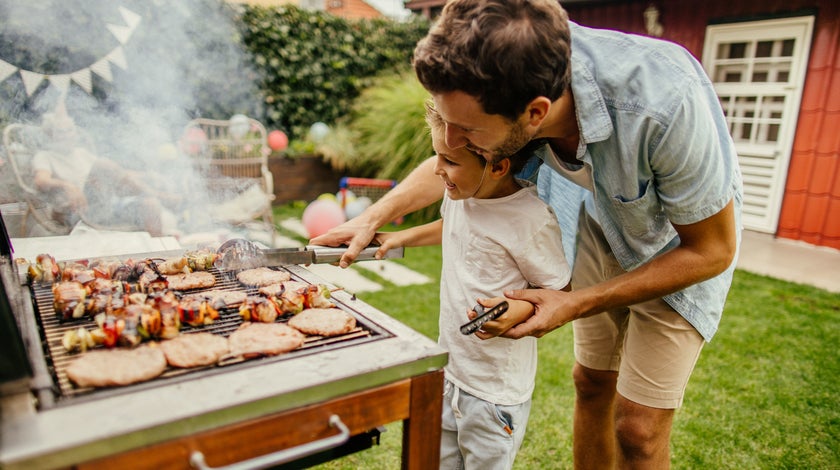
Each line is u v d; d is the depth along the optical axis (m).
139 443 0.73
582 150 1.17
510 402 1.40
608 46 1.14
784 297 4.00
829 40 5.27
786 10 5.48
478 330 1.14
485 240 1.38
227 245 1.46
